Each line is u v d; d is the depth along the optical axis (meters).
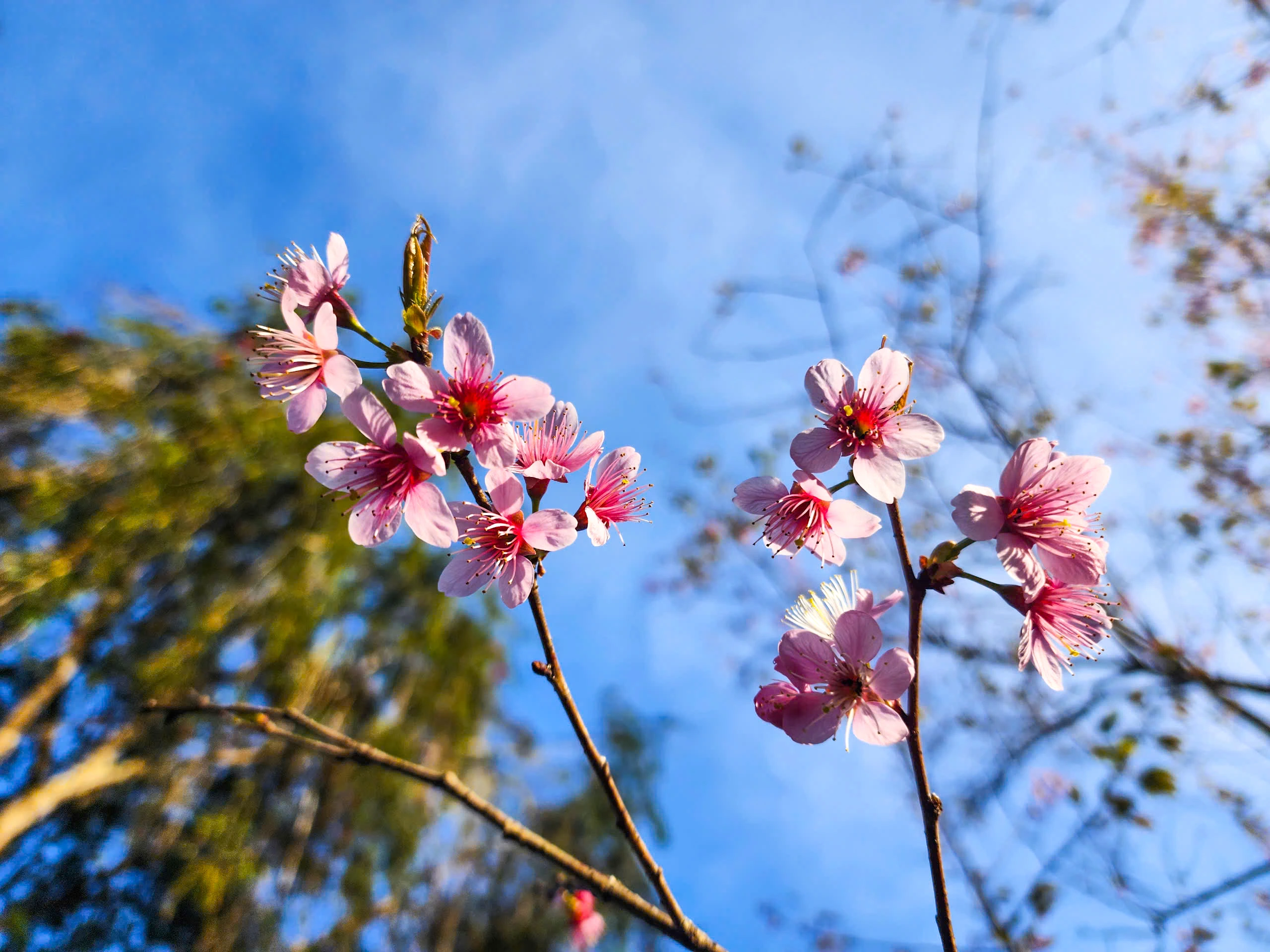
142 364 6.14
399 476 1.75
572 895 3.35
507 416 1.74
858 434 1.92
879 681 1.64
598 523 1.85
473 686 7.44
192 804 5.13
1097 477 1.81
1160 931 3.85
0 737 4.41
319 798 5.86
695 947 1.34
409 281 1.70
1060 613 1.88
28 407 5.22
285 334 1.83
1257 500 5.52
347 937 5.49
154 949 4.51
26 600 4.59
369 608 6.99
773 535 2.02
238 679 5.58
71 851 4.61
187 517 5.45
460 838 6.91
